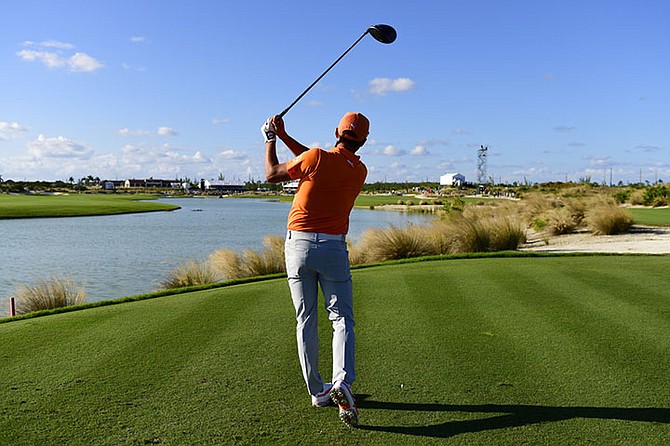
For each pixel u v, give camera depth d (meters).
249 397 3.98
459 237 14.79
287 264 3.80
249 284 9.11
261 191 176.75
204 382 4.27
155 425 3.54
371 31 4.35
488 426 3.50
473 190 96.00
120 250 20.98
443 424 3.54
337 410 3.77
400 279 8.62
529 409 3.73
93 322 6.21
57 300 9.96
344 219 3.74
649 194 30.45
